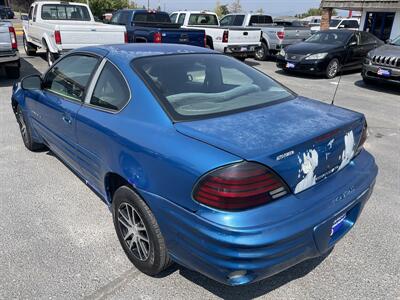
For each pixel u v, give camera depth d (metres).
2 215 3.52
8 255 2.95
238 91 3.02
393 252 3.08
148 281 2.70
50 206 3.70
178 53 3.27
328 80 11.62
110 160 2.79
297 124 2.50
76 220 3.46
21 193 3.95
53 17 11.68
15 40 9.38
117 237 3.20
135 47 3.40
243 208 2.04
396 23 16.34
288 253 2.13
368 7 16.00
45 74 4.14
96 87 3.16
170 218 2.29
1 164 4.66
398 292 2.64
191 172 2.13
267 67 14.00
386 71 9.66
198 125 2.42
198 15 14.60
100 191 3.23
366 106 8.24
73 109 3.31
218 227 2.02
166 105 2.59
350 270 2.86
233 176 2.02
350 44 11.67
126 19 11.74
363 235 3.31
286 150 2.16
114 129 2.72
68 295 2.56
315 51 11.67
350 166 2.76
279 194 2.15
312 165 2.31
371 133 6.28
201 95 2.82
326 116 2.73
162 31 9.97
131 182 2.54
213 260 2.10
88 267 2.83
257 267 2.06
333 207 2.35
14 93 4.98
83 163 3.34
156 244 2.51
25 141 5.12
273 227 2.05
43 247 3.06
